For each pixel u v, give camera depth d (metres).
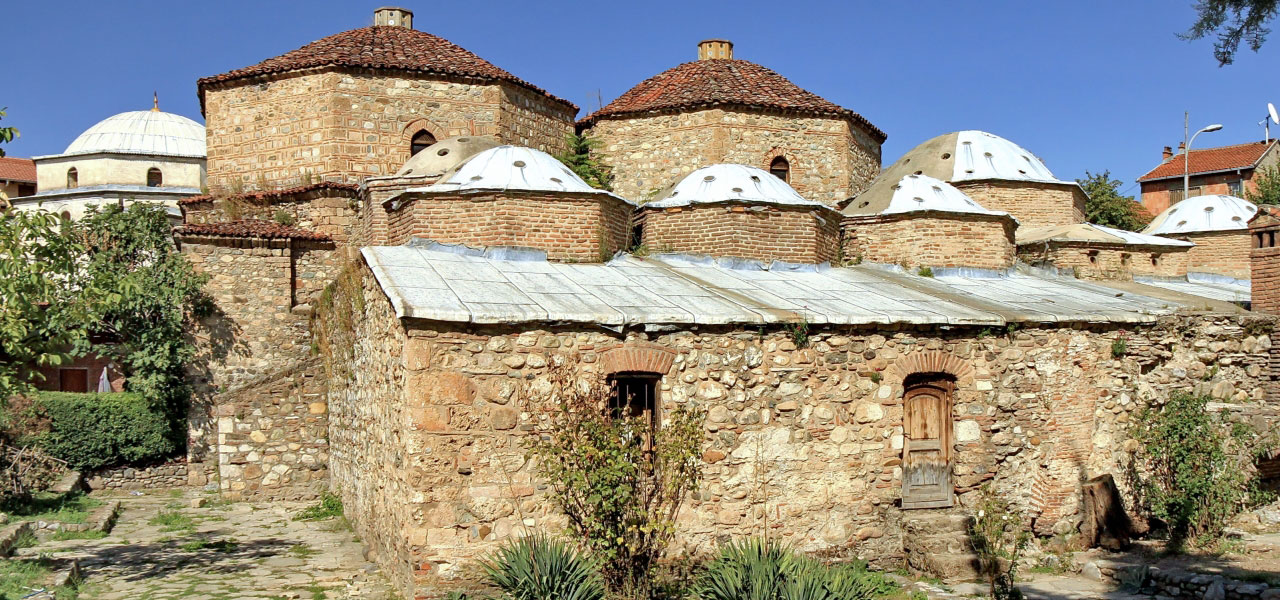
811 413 13.50
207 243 21.53
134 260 23.38
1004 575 12.67
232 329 21.67
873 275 17.89
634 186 25.36
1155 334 15.85
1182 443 14.89
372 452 14.45
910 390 14.49
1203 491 14.59
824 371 13.61
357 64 22.59
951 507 14.37
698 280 15.70
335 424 19.14
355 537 15.95
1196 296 18.69
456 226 16.06
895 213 19.08
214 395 21.53
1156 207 46.59
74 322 13.67
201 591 12.35
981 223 19.16
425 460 11.66
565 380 12.21
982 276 18.91
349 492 17.16
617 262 16.70
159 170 38.91
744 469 13.09
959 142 24.97
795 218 17.89
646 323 12.71
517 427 12.10
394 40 25.11
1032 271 20.12
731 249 17.42
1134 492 15.47
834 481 13.56
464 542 11.76
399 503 12.24
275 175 23.09
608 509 10.99
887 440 13.91
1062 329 15.16
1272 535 14.71
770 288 15.59
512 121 24.19
